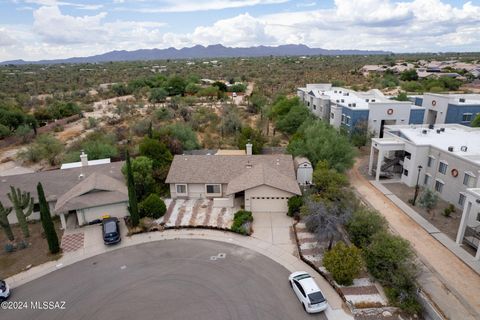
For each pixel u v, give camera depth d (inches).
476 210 1112.2
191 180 1408.7
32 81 6122.1
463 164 1256.2
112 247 1108.5
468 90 3777.1
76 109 3489.2
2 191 1315.2
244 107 3513.8
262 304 840.9
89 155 1786.4
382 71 6053.2
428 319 785.6
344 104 2319.1
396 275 845.2
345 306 832.9
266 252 1058.7
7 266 1023.6
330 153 1577.3
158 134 1878.7
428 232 1142.3
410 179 1521.9
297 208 1251.2
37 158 1989.4
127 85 5064.0
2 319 816.9
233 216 1279.5
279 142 2240.4
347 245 1062.4
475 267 955.3
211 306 836.6
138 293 888.3
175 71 7421.3
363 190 1512.1
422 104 2485.2
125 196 1290.6
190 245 1106.7
